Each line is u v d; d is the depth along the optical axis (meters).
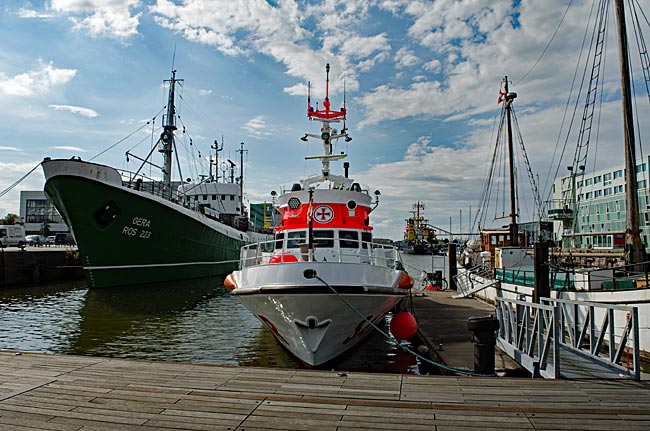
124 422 5.17
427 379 6.70
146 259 27.06
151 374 6.95
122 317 18.19
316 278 10.04
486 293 20.94
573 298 12.94
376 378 6.73
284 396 5.98
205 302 22.17
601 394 6.07
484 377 6.80
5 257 28.42
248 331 15.73
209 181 47.84
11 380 6.64
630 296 11.02
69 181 22.38
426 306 18.78
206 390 6.21
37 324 16.72
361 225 13.52
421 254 92.25
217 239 34.91
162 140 33.34
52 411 5.48
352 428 5.02
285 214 14.10
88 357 7.93
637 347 6.70
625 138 13.91
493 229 32.88
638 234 13.54
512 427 5.03
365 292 10.20
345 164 19.66
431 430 4.96
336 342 10.88
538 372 8.11
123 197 24.23
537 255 13.30
